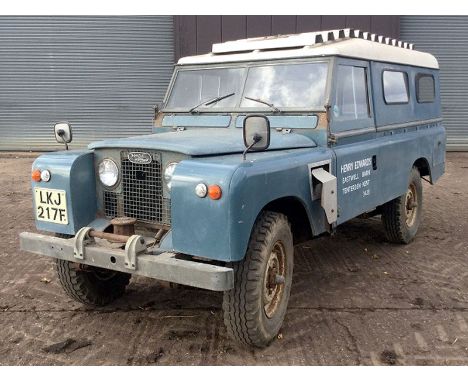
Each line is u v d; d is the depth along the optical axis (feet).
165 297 14.98
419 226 22.74
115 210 12.44
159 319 13.55
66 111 45.96
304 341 12.29
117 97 45.70
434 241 20.47
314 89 14.19
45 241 11.75
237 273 10.85
